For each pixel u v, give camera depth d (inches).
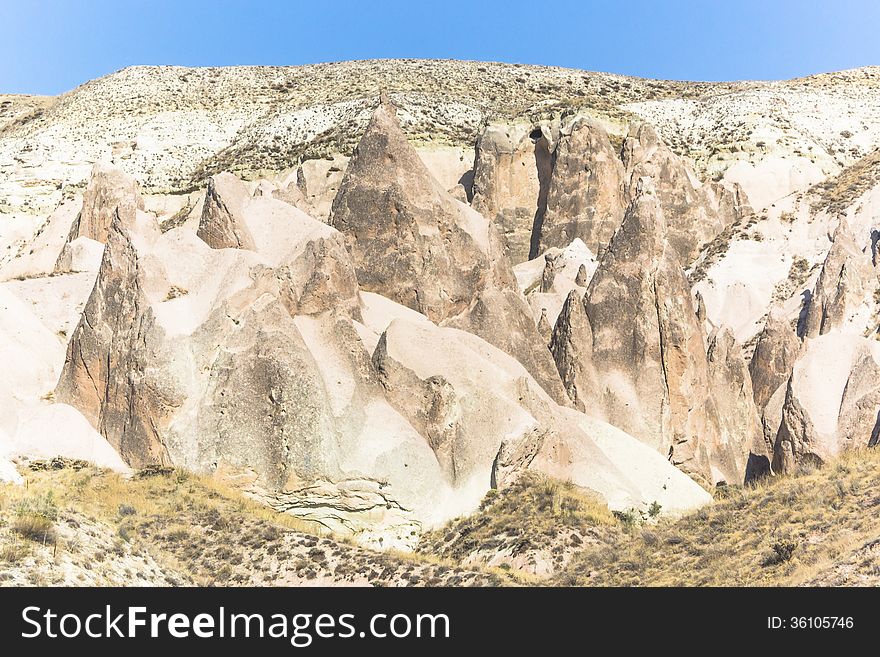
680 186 4217.5
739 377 2851.9
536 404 2231.8
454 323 2549.2
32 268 3245.6
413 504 2064.5
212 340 2124.8
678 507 2198.6
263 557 1807.3
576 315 2689.5
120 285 2229.3
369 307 2412.6
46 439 2065.7
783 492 1863.9
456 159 5009.8
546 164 4328.3
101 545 1562.5
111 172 3073.3
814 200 4323.3
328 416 2076.8
